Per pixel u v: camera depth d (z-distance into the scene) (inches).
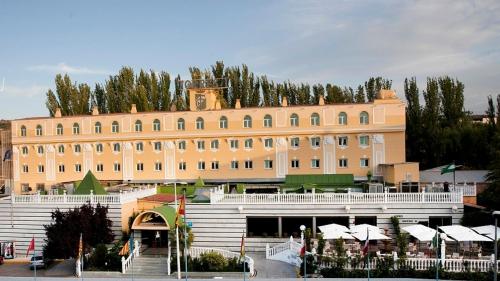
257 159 2711.6
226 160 2746.1
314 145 2655.0
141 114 2849.4
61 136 2942.9
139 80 3713.1
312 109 2655.0
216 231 1984.5
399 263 1521.9
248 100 3698.3
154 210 1852.9
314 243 1720.0
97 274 1729.8
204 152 2775.6
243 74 3693.4
